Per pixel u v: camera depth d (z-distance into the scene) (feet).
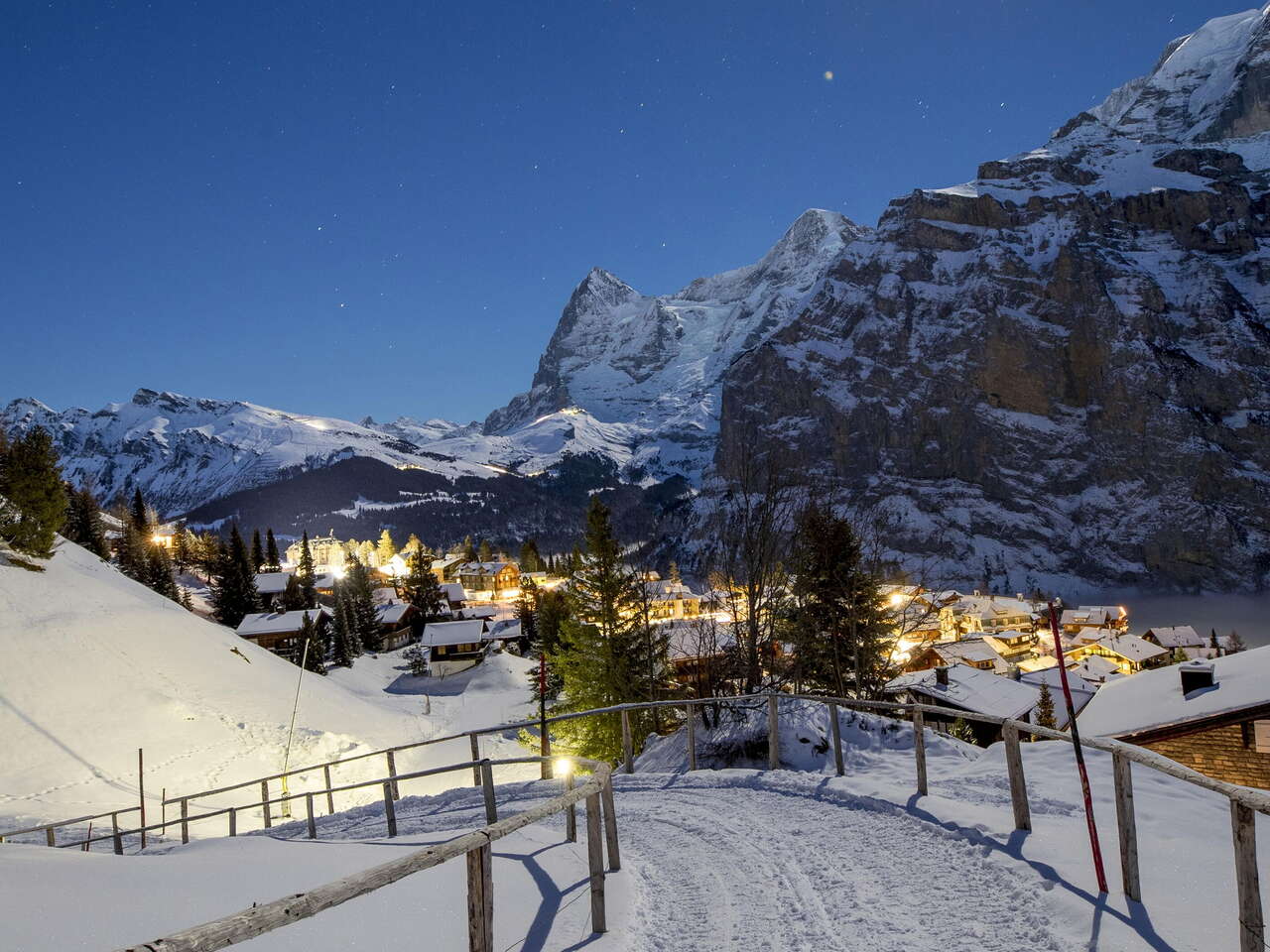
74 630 147.33
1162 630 329.72
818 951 19.06
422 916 21.29
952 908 20.57
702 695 83.71
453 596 421.18
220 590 319.68
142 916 20.48
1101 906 18.89
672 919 22.03
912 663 195.00
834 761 39.60
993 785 30.19
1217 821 24.58
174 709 132.77
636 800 37.42
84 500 329.52
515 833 32.73
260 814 101.09
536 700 167.32
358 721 173.37
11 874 23.98
